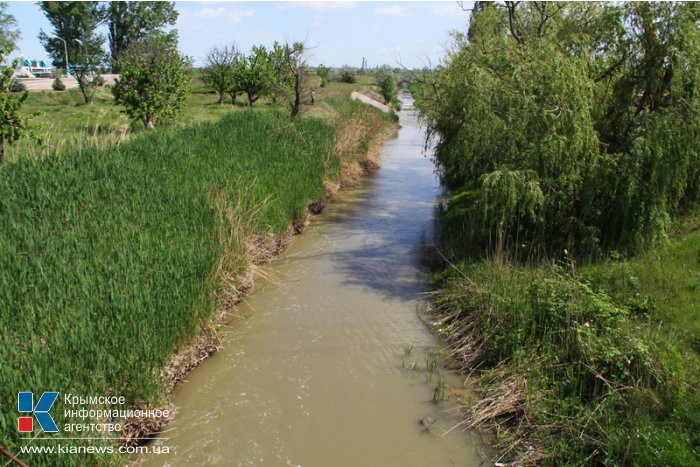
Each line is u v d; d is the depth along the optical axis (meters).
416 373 7.45
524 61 10.27
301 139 17.28
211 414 6.53
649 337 6.46
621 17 10.16
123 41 51.88
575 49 10.81
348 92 40.53
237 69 31.78
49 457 4.50
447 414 6.58
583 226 9.36
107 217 8.65
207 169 11.84
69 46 46.12
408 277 10.80
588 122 9.21
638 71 9.98
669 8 9.45
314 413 6.58
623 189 9.01
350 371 7.49
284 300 9.68
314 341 8.27
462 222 12.53
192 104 32.28
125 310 6.50
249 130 16.25
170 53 20.94
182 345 7.29
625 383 5.99
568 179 9.34
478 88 11.09
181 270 7.78
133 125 20.34
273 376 7.36
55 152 11.02
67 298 6.38
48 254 7.19
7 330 5.56
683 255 8.80
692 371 5.87
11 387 4.70
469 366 7.55
